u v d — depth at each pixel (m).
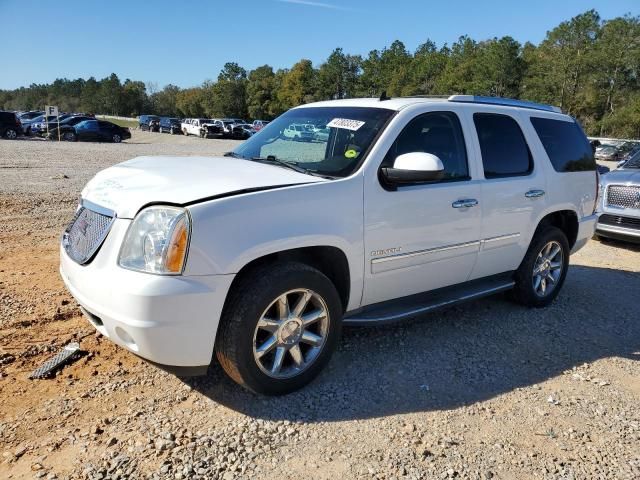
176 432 2.93
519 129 4.87
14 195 9.96
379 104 4.11
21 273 5.38
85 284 3.04
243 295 3.05
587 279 6.62
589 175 5.61
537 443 3.06
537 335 4.66
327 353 3.50
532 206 4.83
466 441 3.03
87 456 2.69
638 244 8.93
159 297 2.78
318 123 4.16
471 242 4.30
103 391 3.30
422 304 4.14
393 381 3.66
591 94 78.00
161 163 3.76
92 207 3.27
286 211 3.16
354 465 2.76
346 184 3.45
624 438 3.16
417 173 3.48
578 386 3.78
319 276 3.32
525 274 5.06
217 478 2.60
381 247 3.66
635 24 78.69
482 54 85.50
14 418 2.96
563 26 82.19
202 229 2.86
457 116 4.31
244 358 3.08
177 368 3.00
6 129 32.25
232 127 46.44
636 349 4.52
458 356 4.12
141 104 135.62
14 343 3.84
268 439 2.93
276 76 110.62
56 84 166.88
